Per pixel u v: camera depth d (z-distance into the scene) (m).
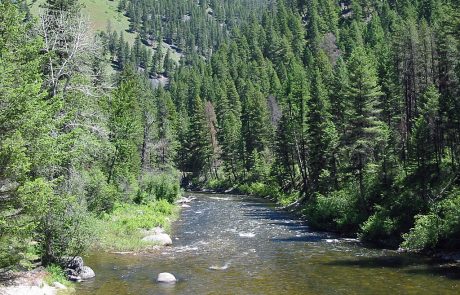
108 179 48.50
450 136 39.19
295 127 63.66
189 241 33.22
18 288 17.83
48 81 28.62
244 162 91.62
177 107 142.25
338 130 48.19
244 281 21.89
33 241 23.98
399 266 24.42
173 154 90.19
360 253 28.52
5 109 14.47
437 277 21.77
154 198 53.75
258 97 95.38
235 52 166.62
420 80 58.34
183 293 19.80
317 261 26.28
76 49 28.78
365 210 37.19
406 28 58.44
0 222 13.62
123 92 55.69
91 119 31.11
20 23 19.06
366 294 19.27
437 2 107.31
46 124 16.47
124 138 52.78
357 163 41.16
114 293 19.67
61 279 20.58
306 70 115.31
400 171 40.16
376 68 66.38
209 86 144.00
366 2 158.38
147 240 31.58
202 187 98.50
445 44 47.19
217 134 102.75
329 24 151.75
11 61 16.48
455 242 26.23
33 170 19.50
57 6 33.38
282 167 72.62
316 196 46.62
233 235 35.97
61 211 20.94
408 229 31.12
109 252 28.83
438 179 35.88
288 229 39.12
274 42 157.25
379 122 38.91
